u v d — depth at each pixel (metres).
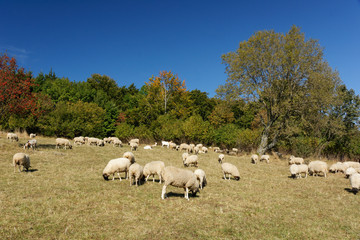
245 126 60.16
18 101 22.91
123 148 29.48
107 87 78.06
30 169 14.08
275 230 7.29
